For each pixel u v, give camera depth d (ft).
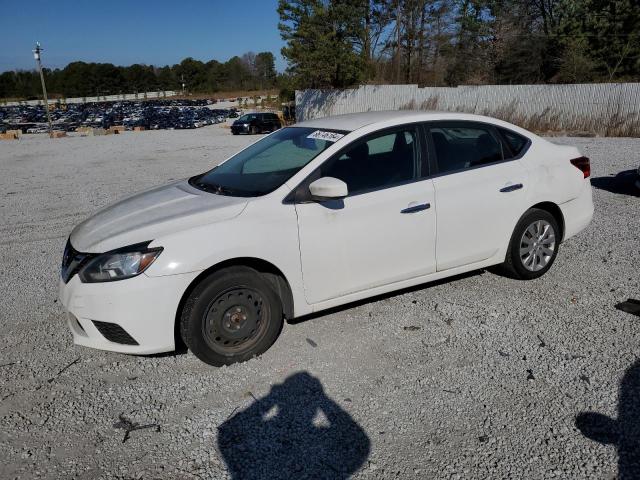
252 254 11.24
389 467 8.49
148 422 9.80
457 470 8.38
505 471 8.32
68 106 289.12
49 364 11.96
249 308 11.56
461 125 14.40
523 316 13.60
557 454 8.65
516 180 14.75
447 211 13.55
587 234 20.68
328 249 12.14
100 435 9.48
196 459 8.79
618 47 104.01
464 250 14.19
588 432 9.15
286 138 14.66
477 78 124.26
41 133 127.24
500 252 14.96
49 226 25.21
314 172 12.19
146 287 10.46
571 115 75.92
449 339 12.52
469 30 123.85
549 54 115.65
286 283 12.01
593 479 8.10
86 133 111.24
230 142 75.46
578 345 12.07
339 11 99.04
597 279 15.92
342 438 9.21
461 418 9.64
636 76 103.40
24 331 13.70
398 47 123.95
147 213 12.11
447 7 121.70
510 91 80.43
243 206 11.53
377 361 11.65
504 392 10.38
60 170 46.57
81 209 28.94
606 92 72.54
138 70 420.36
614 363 11.27
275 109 187.93
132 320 10.52
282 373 11.27
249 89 388.98
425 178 13.43
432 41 124.26
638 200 26.45
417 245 13.30
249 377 11.16
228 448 9.03
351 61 101.24
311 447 9.00
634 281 15.69
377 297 14.94
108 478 8.42
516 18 126.00
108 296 10.48
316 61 100.32
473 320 13.44
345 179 12.49
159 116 165.78
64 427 9.73
